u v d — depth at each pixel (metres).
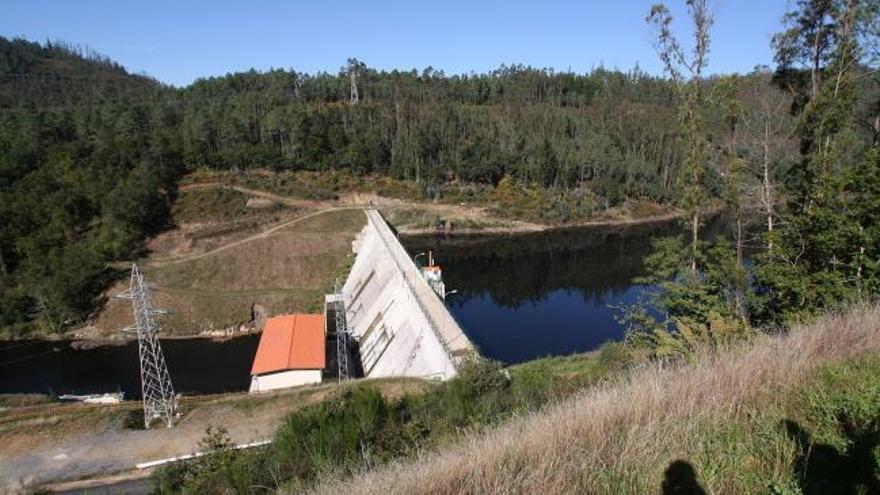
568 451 6.83
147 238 90.31
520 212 117.50
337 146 125.06
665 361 12.16
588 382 14.26
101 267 78.19
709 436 6.81
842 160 22.47
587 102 172.50
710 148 27.84
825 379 8.05
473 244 104.81
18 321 72.12
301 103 147.75
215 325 73.31
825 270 19.36
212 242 91.19
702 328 18.33
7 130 107.31
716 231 67.00
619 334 61.25
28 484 31.02
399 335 50.94
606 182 123.69
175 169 108.75
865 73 23.31
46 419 38.03
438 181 126.50
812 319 15.31
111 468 32.66
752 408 7.44
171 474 20.72
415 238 108.56
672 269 28.27
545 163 124.69
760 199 25.92
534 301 73.75
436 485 6.88
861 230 18.33
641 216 120.19
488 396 17.36
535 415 9.64
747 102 26.48
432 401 20.00
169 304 74.94
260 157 117.31
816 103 23.19
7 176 91.06
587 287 78.81
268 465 13.63
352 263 87.19
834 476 5.99
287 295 78.88
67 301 72.12
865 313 11.08
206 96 162.75
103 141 104.88
